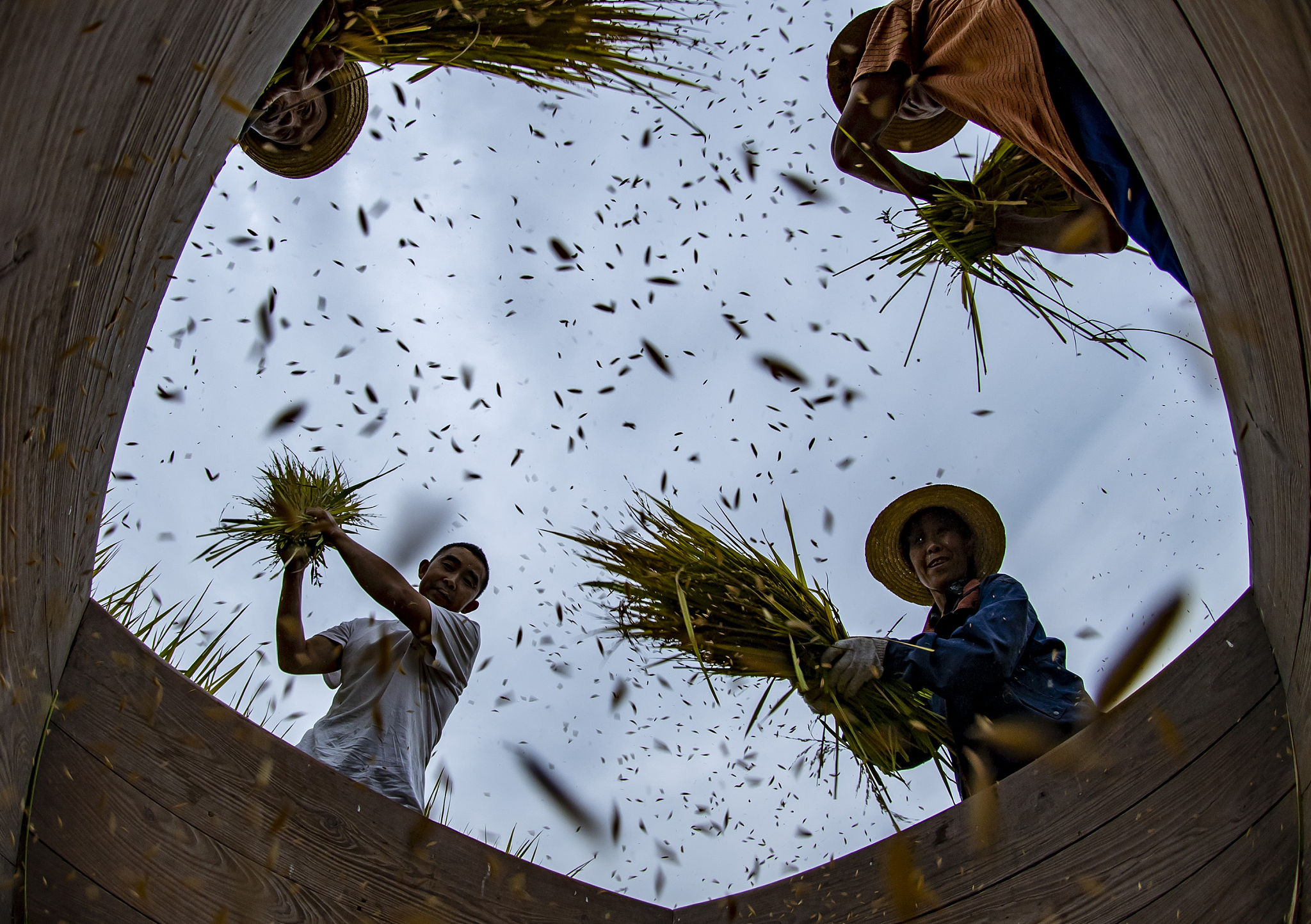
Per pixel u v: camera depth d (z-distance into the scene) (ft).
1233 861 5.93
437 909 7.82
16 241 4.45
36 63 3.98
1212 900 5.94
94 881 6.27
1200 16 4.50
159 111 5.15
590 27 9.04
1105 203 7.29
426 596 11.35
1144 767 6.69
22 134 4.15
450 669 9.86
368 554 9.98
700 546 9.78
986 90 7.71
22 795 6.12
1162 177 5.90
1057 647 8.57
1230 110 4.73
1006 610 8.51
